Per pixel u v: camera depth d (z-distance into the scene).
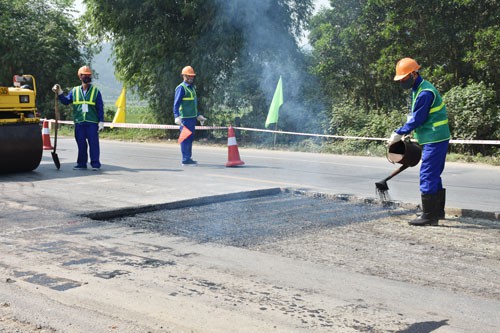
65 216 6.45
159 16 20.06
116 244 5.41
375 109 19.31
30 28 28.17
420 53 17.66
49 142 15.49
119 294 4.08
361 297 4.08
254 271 4.65
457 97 14.96
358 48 18.83
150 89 21.28
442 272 4.75
